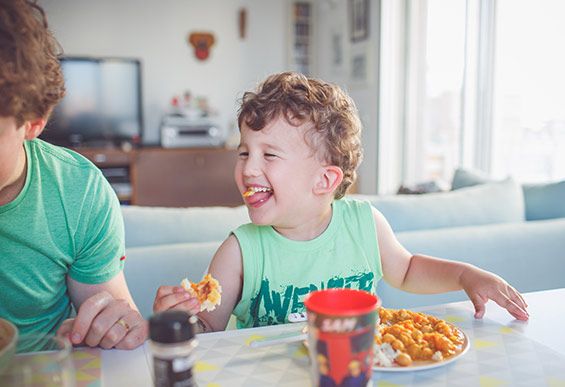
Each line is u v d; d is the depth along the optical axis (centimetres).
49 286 92
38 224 86
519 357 70
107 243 94
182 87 539
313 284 103
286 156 95
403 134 425
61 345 53
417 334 72
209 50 541
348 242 107
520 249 173
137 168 486
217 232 156
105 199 94
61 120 495
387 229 114
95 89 501
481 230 172
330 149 98
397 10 411
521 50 306
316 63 549
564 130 276
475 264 167
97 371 67
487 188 196
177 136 514
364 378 53
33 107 66
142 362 70
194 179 502
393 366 65
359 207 112
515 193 197
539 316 86
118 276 98
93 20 512
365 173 447
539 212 203
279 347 73
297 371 66
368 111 438
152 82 533
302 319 90
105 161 475
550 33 282
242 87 554
